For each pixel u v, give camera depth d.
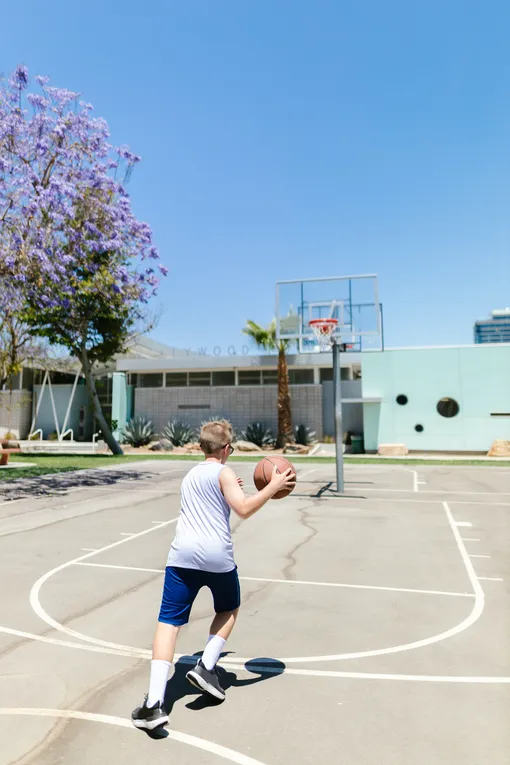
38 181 16.03
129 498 13.59
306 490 15.42
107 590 6.16
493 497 14.02
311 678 3.93
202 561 3.39
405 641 4.64
